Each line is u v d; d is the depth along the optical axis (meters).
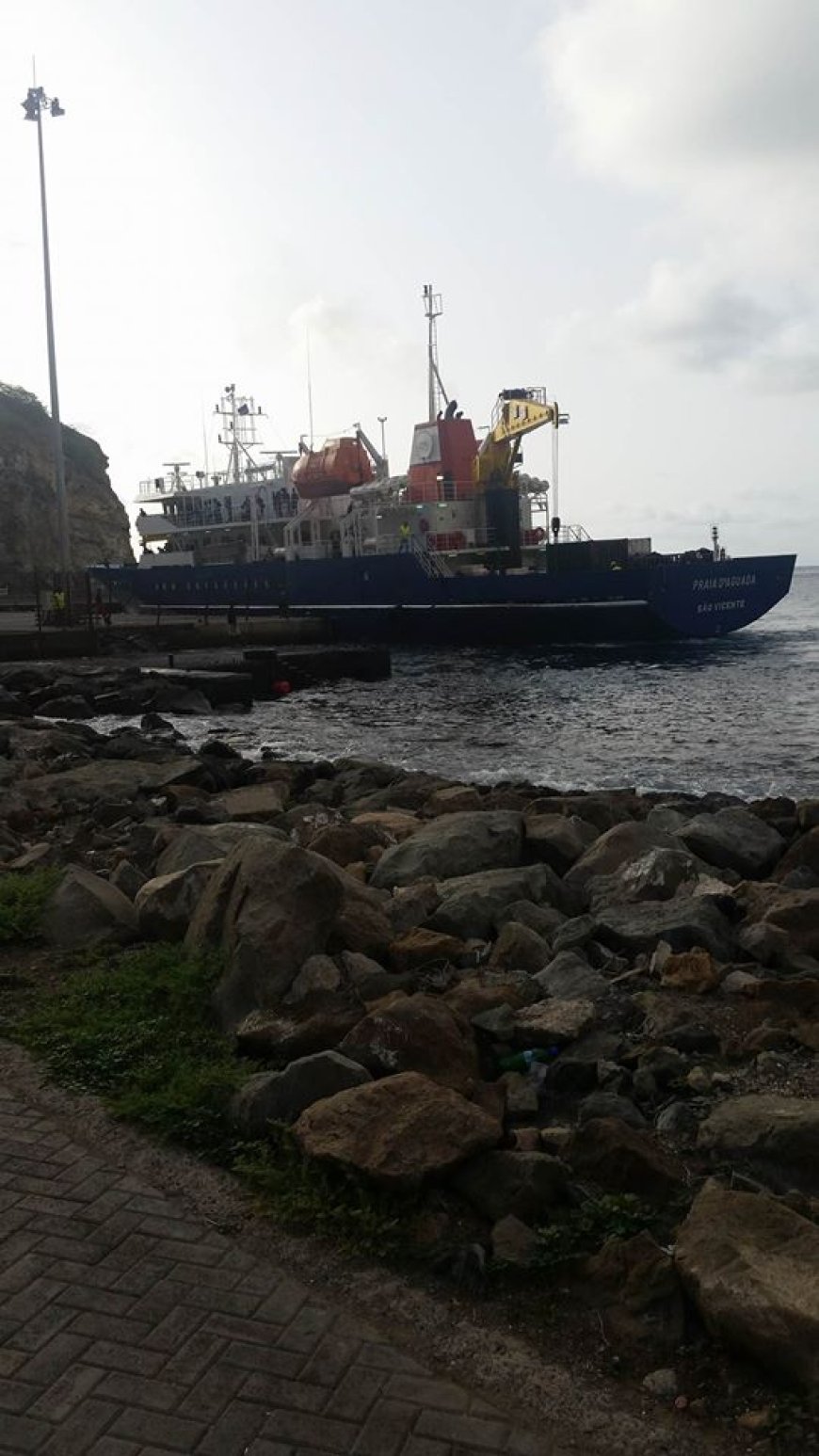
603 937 7.64
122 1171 4.46
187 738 25.38
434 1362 3.38
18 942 7.33
